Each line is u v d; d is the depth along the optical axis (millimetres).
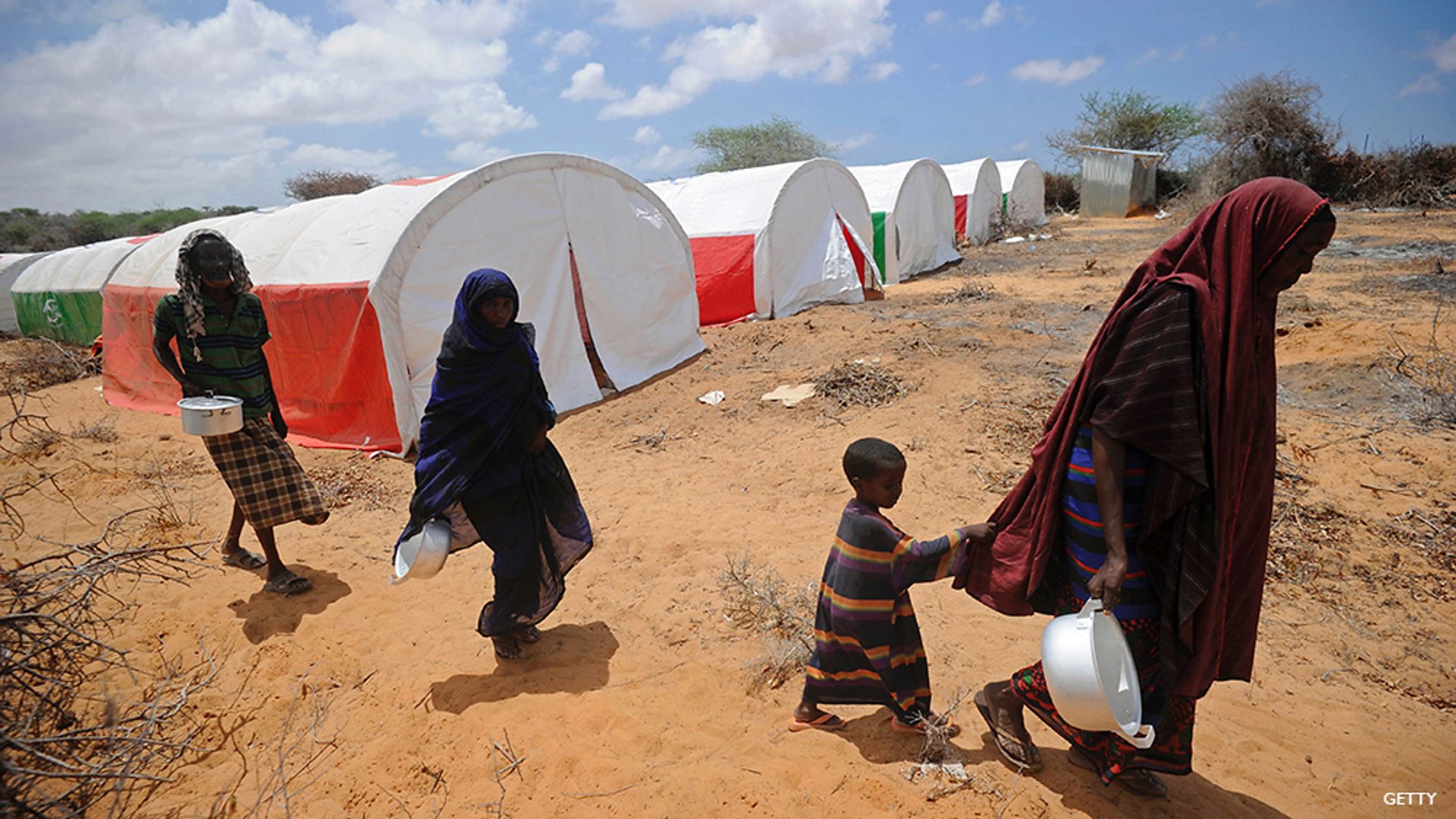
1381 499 6137
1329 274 14250
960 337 10875
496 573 4145
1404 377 8188
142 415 10383
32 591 3420
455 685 4113
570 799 3227
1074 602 2893
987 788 3084
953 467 6934
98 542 4004
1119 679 2732
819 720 3553
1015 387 8742
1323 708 4012
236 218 11695
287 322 8672
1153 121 36562
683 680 4059
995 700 3244
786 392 9352
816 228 15367
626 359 10789
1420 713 4000
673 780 3266
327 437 8758
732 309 14484
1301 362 9109
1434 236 17812
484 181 8977
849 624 3191
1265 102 26188
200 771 3562
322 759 3631
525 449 4219
